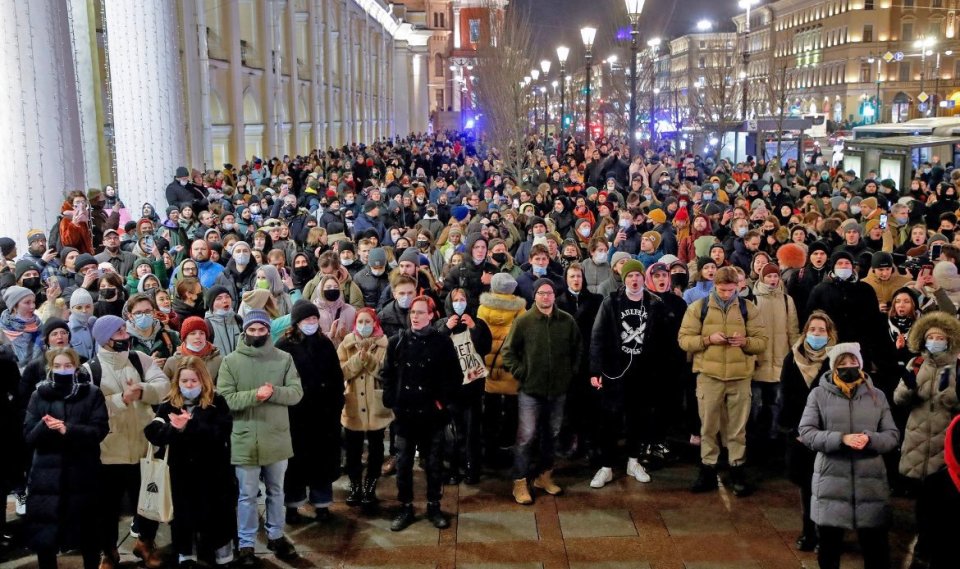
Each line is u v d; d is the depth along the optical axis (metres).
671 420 9.73
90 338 7.79
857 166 28.69
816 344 6.66
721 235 13.41
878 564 6.03
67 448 6.12
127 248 12.50
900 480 7.74
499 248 9.54
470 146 54.56
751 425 8.63
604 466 8.09
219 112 27.69
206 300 8.20
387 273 10.36
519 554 6.79
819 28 95.31
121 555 6.93
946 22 89.00
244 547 6.69
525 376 7.66
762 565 6.55
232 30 28.08
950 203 15.94
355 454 7.78
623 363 7.97
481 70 50.59
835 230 11.69
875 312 7.94
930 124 29.23
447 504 7.77
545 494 7.92
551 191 18.72
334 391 7.34
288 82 37.88
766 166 27.17
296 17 42.69
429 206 15.30
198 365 6.27
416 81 90.44
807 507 6.69
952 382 6.24
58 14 13.38
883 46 87.69
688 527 7.20
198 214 14.35
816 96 96.38
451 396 7.33
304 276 10.24
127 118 18.72
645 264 10.86
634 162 20.20
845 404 5.93
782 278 9.35
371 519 7.50
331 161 30.33
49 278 9.67
